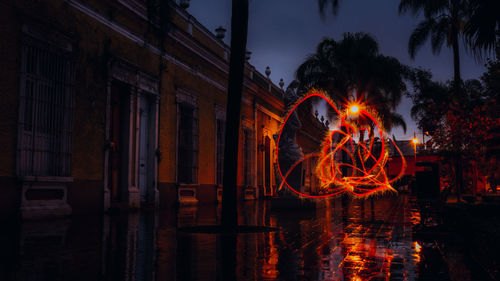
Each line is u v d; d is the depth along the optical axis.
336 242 6.49
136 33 14.73
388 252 5.50
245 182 26.48
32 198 10.20
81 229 7.84
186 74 18.47
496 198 13.05
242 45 8.68
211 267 4.35
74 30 11.66
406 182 44.34
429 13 20.86
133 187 14.47
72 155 11.52
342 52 29.39
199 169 19.58
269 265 4.51
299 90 29.52
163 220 10.38
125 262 4.55
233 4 8.72
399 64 29.17
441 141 13.27
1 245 5.60
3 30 9.43
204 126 20.20
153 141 15.95
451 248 5.85
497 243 5.36
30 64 10.35
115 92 14.14
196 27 19.30
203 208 16.53
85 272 3.97
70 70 11.45
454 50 19.80
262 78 29.17
